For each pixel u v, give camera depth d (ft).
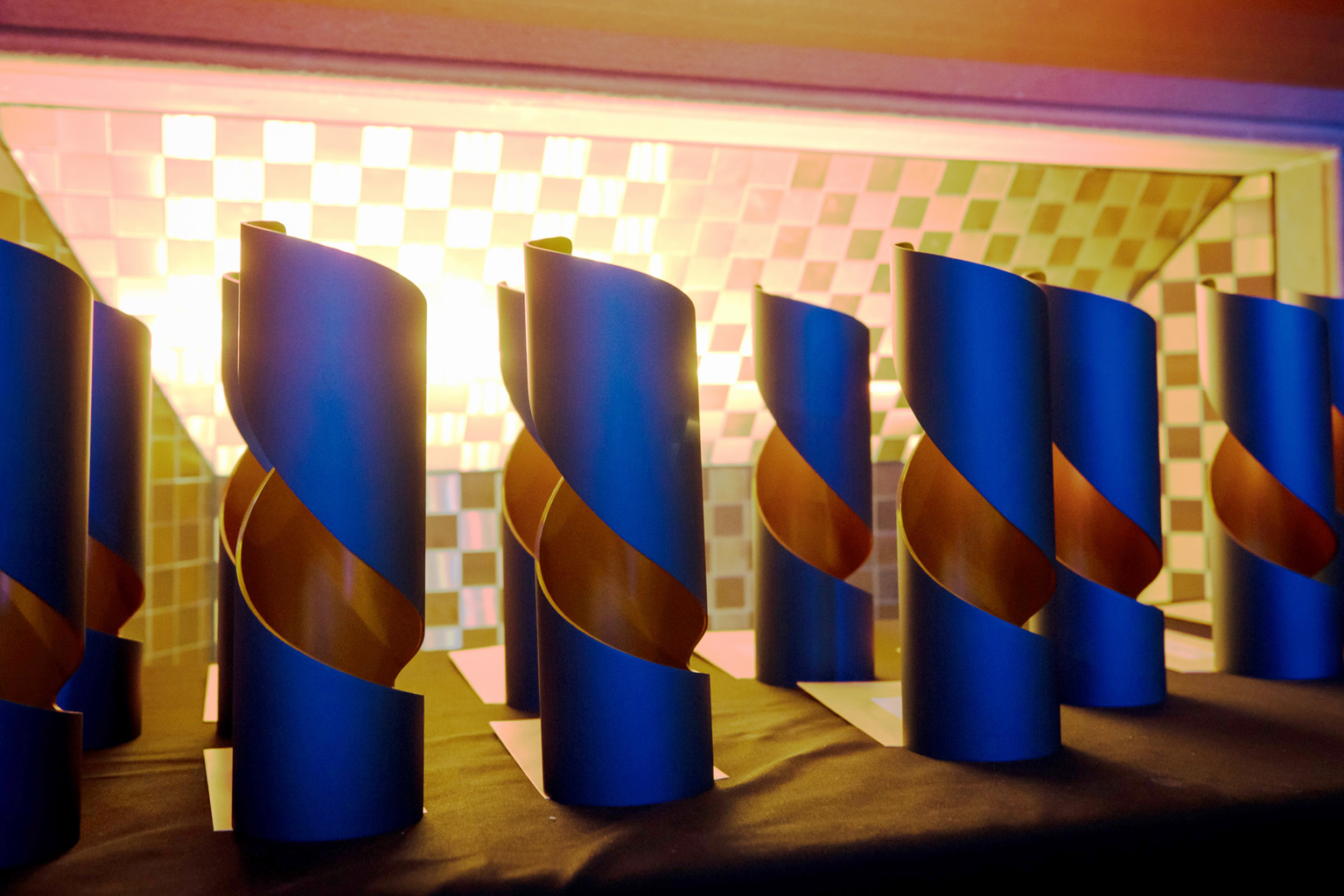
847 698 5.06
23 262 2.92
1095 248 8.73
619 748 3.48
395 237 7.10
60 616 3.32
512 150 6.82
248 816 3.23
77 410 3.13
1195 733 4.40
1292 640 5.53
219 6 5.78
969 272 4.00
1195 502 9.05
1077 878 3.23
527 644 5.03
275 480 3.79
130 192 6.41
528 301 3.61
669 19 6.23
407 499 3.41
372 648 4.00
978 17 6.40
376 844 3.14
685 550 3.61
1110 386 4.95
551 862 2.97
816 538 5.71
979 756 3.99
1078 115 7.19
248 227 3.30
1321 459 5.55
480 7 5.99
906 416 9.04
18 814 2.97
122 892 2.78
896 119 6.88
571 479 3.47
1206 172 8.33
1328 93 7.70
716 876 2.91
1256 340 5.49
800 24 6.33
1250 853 3.42
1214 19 6.68
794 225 7.75
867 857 3.05
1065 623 5.02
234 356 4.24
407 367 3.41
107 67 5.68
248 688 3.26
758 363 5.45
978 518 4.70
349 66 5.96
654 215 7.45
